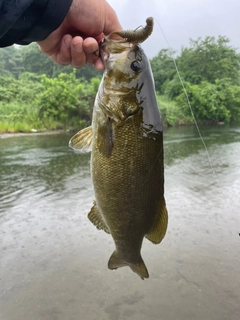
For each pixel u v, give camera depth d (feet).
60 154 6.87
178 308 1.95
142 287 2.15
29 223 3.13
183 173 5.14
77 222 3.15
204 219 3.18
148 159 1.16
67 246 2.68
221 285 2.16
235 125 16.76
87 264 2.42
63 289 2.14
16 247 2.67
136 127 1.14
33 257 2.52
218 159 6.31
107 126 1.15
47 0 1.03
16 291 2.12
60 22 1.08
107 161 1.15
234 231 2.92
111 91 1.16
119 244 1.21
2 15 0.94
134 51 1.17
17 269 2.36
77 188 4.30
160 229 1.23
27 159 6.31
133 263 1.23
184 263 2.41
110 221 1.19
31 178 4.85
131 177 1.15
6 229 3.00
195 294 2.07
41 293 2.10
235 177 4.82
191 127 15.25
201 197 3.86
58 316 1.90
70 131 12.14
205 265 2.38
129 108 1.14
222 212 3.37
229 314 1.90
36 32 1.09
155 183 1.19
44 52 1.47
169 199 3.79
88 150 1.27
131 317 1.88
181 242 2.72
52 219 3.22
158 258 2.48
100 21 1.34
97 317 1.88
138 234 1.21
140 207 1.18
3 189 4.27
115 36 1.30
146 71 1.18
